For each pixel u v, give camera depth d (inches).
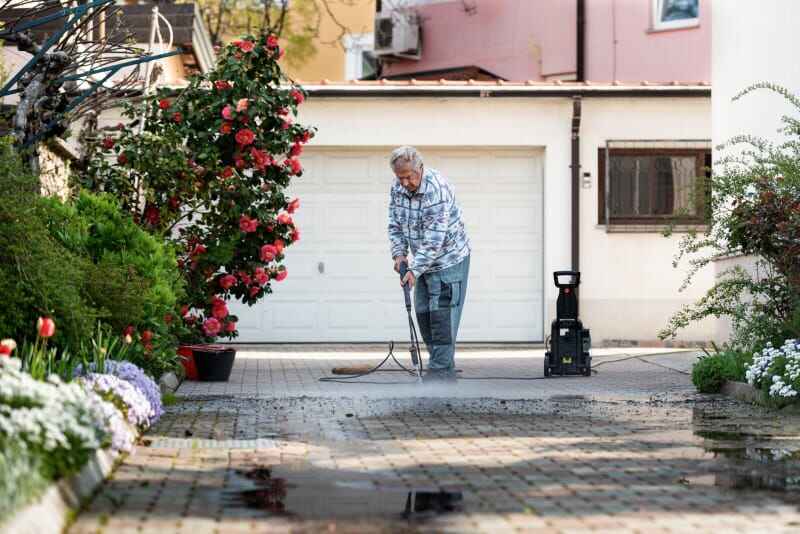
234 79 489.4
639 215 722.8
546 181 721.0
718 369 417.1
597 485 214.1
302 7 1238.3
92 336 310.7
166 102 492.1
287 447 262.8
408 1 1048.8
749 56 557.3
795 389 355.3
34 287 290.8
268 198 499.5
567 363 496.4
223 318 492.1
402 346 704.4
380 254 723.4
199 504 189.8
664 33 919.7
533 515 185.3
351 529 172.2
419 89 707.4
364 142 716.7
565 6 959.0
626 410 358.6
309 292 720.3
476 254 725.9
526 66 982.4
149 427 293.4
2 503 148.9
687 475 226.2
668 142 722.8
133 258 393.1
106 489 199.8
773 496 203.3
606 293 720.3
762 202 417.1
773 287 433.1
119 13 432.8
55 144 446.3
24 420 181.3
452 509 189.3
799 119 502.0
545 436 289.7
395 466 235.6
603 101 722.8
